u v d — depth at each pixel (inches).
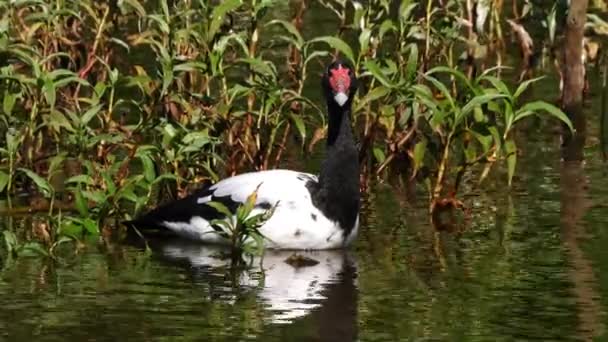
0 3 682.2
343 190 551.5
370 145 646.5
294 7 898.1
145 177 574.2
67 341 449.7
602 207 594.9
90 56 695.7
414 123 643.5
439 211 597.3
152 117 622.8
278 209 547.8
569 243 550.0
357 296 494.0
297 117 633.6
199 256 545.3
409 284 507.2
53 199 564.7
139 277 516.4
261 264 533.6
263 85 619.8
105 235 568.7
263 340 450.0
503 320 468.1
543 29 826.2
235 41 684.7
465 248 547.5
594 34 831.7
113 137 596.1
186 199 566.3
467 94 616.4
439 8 707.4
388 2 683.4
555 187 624.7
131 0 663.8
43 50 693.3
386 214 594.9
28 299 490.0
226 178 596.7
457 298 490.3
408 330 459.5
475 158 606.5
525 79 767.7
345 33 854.5
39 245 539.8
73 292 497.7
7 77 605.6
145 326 462.9
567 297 489.7
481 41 780.0
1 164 626.8
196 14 753.0
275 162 647.1
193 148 584.7
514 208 596.4
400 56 660.1
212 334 455.8
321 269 527.2
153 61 799.7
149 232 574.2
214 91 722.8
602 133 697.6
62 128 639.1
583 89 735.7
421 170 644.1
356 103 653.9
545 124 721.0
